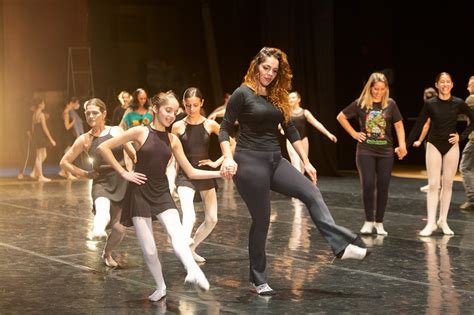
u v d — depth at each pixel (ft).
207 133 23.04
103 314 18.01
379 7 68.59
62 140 56.75
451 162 29.71
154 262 19.07
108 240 23.22
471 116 29.25
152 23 75.66
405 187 47.88
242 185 18.98
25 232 30.37
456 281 21.67
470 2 64.54
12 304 18.94
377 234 30.07
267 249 26.66
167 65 76.28
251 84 19.10
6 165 66.39
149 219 18.81
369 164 29.63
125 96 43.39
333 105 58.59
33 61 74.84
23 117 55.83
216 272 22.81
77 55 72.74
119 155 22.18
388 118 29.37
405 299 19.48
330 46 58.59
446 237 29.40
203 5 71.72
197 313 18.07
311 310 18.37
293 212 36.32
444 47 66.85
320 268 23.38
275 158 19.08
